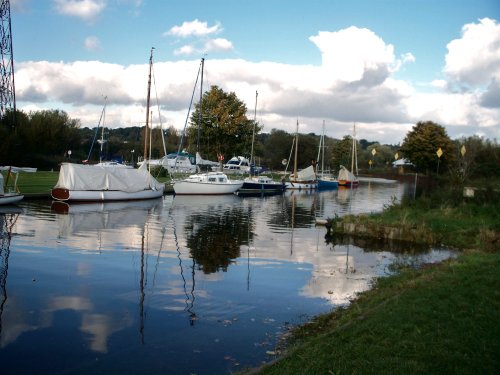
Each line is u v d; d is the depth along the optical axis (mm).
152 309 10461
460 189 30469
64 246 17547
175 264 15156
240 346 8359
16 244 17578
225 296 11648
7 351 8070
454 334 7145
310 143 100250
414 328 7500
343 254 17609
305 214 32656
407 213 24188
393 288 11516
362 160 113438
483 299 9102
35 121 72000
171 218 27594
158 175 54469
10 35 58562
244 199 44688
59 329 9117
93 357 7887
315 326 9359
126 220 25938
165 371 7371
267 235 22109
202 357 7895
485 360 6199
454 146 88250
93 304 10719
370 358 6336
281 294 11914
